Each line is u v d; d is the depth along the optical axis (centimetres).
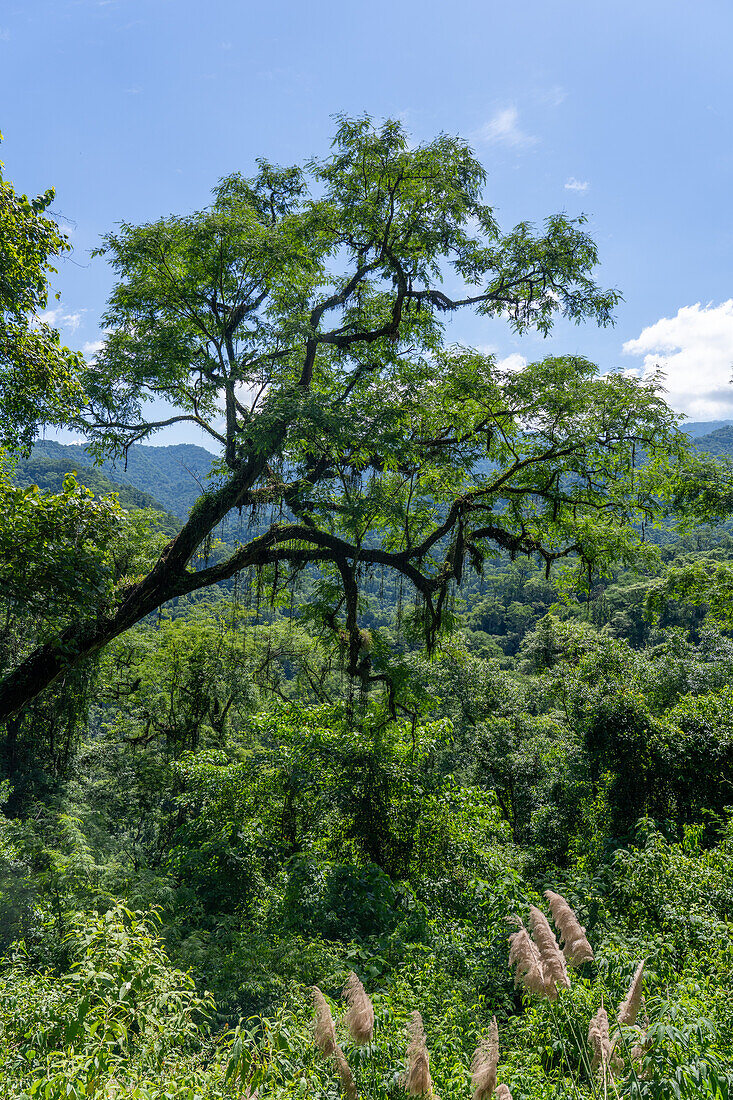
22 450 1067
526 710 2462
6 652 1543
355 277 1588
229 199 1405
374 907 1123
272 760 1558
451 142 1452
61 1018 450
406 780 1424
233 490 1295
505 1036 656
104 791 2444
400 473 1527
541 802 1836
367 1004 345
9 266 915
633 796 1588
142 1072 434
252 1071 414
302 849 1473
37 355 988
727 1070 380
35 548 832
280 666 2903
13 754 2356
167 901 1191
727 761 1500
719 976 689
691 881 962
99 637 1151
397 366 1678
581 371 1473
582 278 1611
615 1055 393
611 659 1900
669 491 1772
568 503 1469
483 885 1038
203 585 1285
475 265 1636
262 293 1477
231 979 883
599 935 912
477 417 1477
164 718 2764
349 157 1466
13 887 1412
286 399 1250
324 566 1583
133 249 1298
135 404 1471
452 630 1557
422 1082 328
